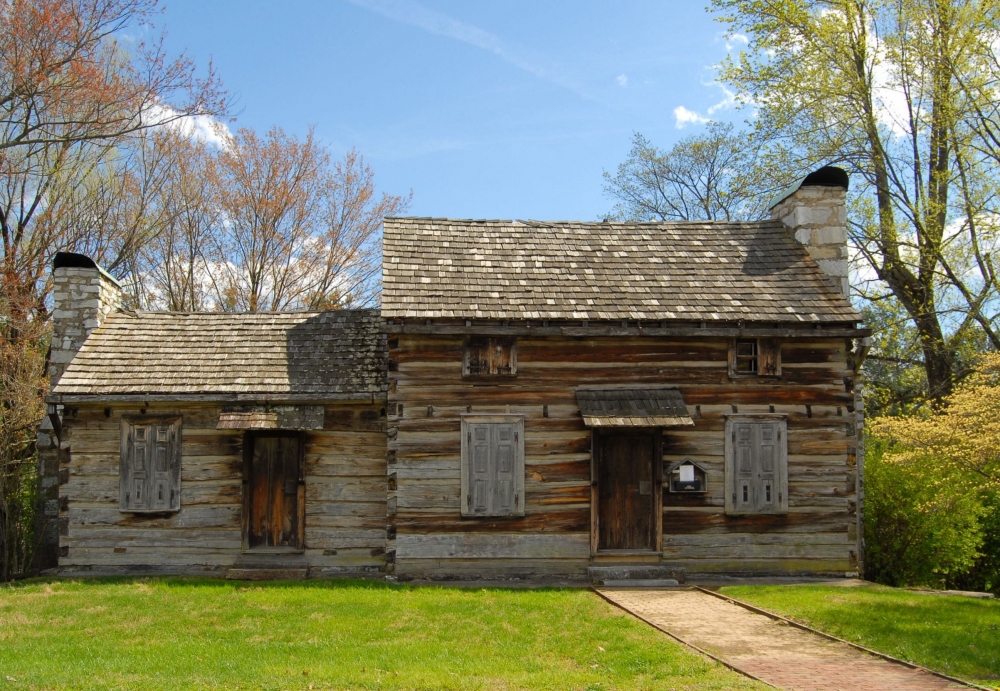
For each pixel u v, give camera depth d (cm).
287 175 2942
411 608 1092
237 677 782
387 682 767
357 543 1397
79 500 1405
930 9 2030
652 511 1354
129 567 1395
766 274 1469
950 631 982
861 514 1435
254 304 2873
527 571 1321
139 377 1416
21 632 984
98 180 2458
